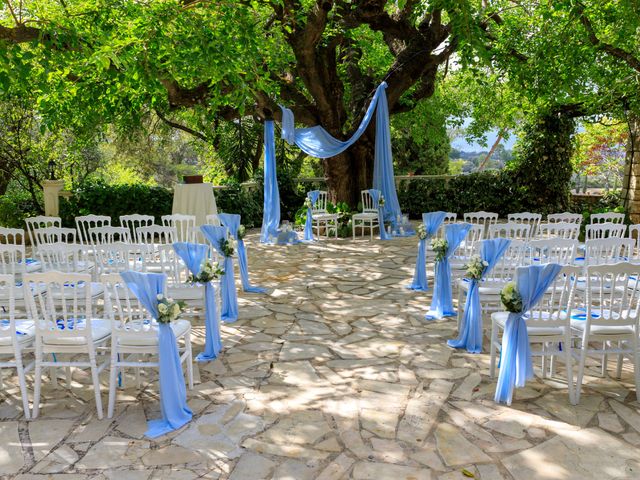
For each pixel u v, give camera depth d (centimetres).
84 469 295
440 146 2145
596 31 888
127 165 2008
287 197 1366
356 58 1229
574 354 379
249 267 827
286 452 310
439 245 556
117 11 696
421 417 349
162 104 1404
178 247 455
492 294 469
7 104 1134
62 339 353
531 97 1023
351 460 301
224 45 652
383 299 637
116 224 1173
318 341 496
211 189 895
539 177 1338
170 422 341
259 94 952
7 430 338
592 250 557
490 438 322
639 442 316
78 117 1002
